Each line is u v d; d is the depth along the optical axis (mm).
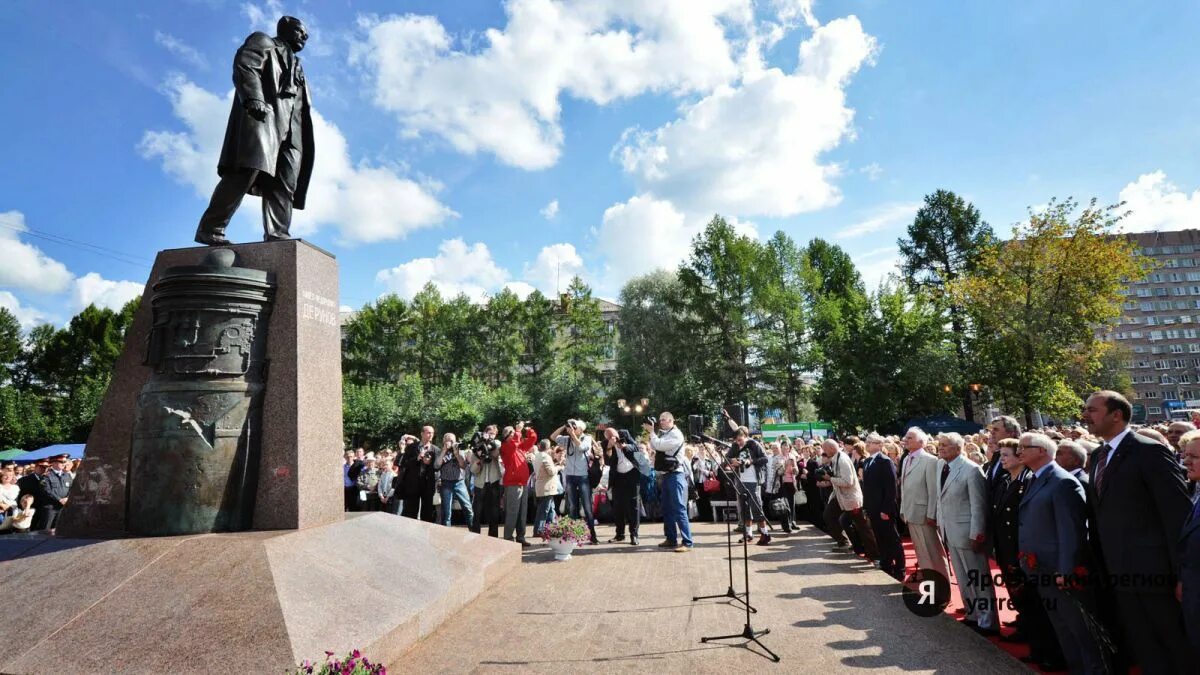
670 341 41031
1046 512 4129
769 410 40312
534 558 8414
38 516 10633
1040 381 25656
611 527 12609
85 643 3551
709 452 12727
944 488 5582
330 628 3898
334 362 5957
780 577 7078
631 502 9750
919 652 4527
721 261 40625
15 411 35562
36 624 3697
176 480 4797
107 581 4023
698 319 41656
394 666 4230
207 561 4195
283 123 6125
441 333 58656
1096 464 3998
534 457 10438
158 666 3402
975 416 38094
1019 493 4957
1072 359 25828
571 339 55719
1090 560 4074
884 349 31000
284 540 4594
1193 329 103062
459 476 10898
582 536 8414
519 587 6520
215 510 4867
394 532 5914
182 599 3852
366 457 13258
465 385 44469
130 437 5383
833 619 5355
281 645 3521
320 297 5867
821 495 11898
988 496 5316
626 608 5688
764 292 39500
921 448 6383
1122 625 3738
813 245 55000
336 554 4836
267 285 5434
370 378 56938
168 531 4734
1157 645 3521
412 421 41062
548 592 6297
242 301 5262
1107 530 3748
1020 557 4273
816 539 10344
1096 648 3826
